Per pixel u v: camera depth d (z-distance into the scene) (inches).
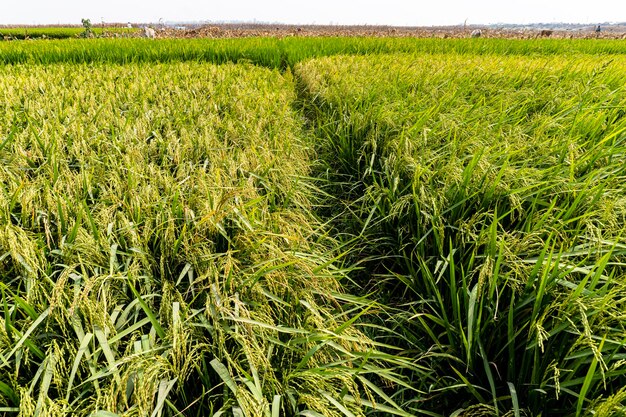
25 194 93.9
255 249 92.7
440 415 80.2
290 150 165.5
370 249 131.9
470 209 112.0
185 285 89.2
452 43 619.8
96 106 194.9
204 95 231.5
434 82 246.1
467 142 135.3
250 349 68.3
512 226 112.6
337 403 67.1
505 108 187.3
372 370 79.5
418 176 118.7
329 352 83.4
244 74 315.6
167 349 70.2
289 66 467.8
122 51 463.5
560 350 72.6
